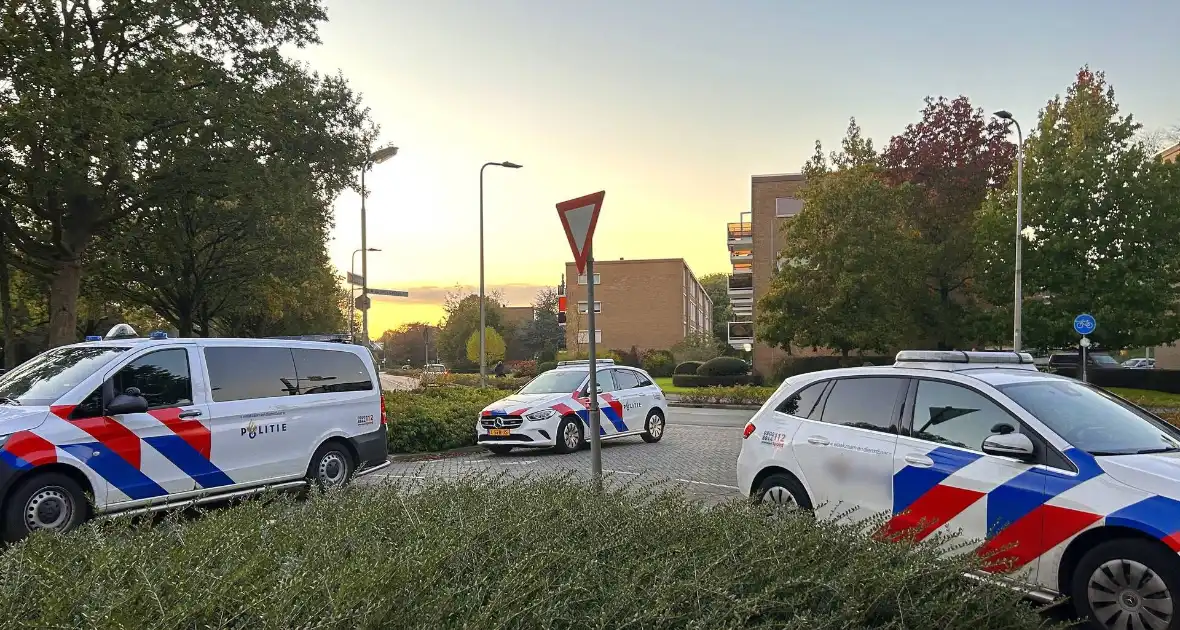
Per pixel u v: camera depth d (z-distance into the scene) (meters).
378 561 2.98
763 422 6.37
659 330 67.88
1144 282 25.80
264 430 7.90
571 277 69.25
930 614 2.95
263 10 18.11
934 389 5.32
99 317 33.09
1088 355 35.34
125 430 6.77
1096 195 26.55
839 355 35.62
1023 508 4.45
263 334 40.88
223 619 2.59
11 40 14.56
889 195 29.84
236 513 4.20
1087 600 4.13
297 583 2.75
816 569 3.13
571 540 3.63
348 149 20.27
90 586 2.86
